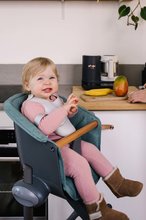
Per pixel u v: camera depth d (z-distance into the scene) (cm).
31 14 270
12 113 157
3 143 227
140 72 276
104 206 164
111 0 263
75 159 166
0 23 271
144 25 271
